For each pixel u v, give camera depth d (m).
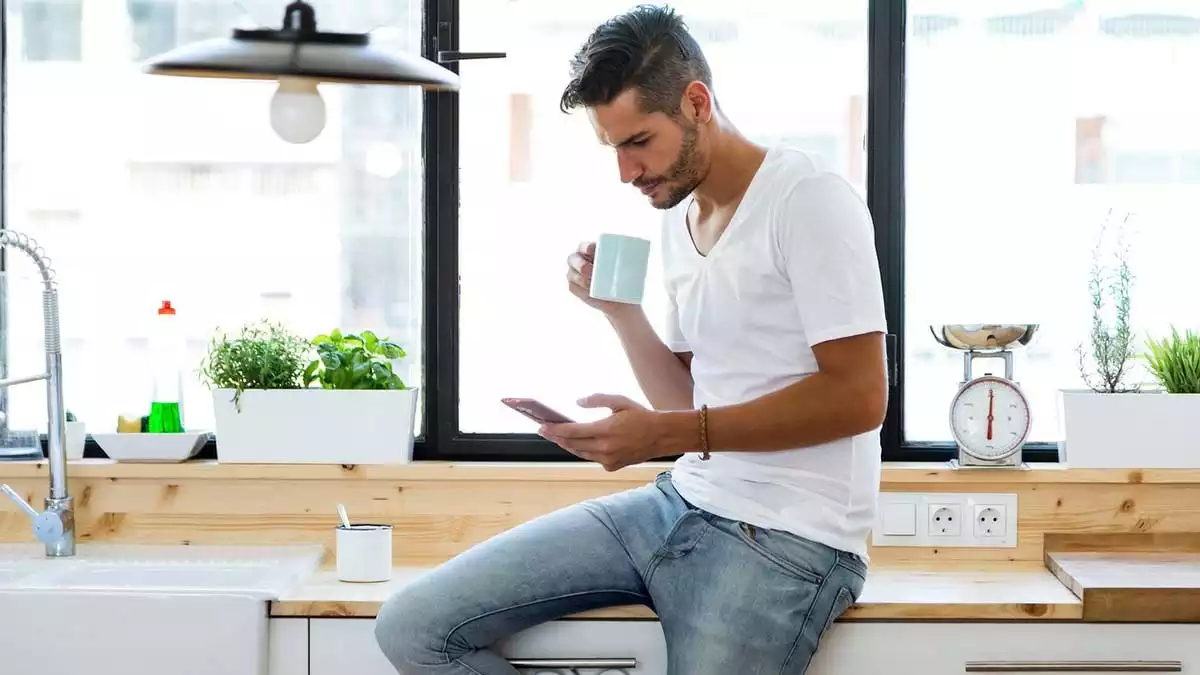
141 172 2.56
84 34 2.54
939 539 2.39
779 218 1.86
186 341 2.57
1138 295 2.53
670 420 1.87
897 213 2.50
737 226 1.90
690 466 2.05
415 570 2.32
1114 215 2.52
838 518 1.89
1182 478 2.37
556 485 2.43
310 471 2.41
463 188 2.54
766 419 1.84
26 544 2.45
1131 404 2.37
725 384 1.97
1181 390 2.40
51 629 2.04
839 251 1.82
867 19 2.50
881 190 2.50
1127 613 2.04
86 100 2.55
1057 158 2.52
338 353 2.43
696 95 1.87
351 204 2.56
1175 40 2.50
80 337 2.57
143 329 2.57
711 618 1.87
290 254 2.57
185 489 2.45
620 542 1.99
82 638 2.04
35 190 2.56
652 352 2.18
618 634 2.03
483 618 1.94
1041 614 2.04
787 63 2.52
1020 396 2.39
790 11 2.51
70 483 2.45
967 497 2.39
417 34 2.54
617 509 2.05
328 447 2.42
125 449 2.44
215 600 2.04
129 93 2.55
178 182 2.56
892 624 2.04
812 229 1.83
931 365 2.54
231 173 2.56
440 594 1.94
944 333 2.36
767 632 1.84
